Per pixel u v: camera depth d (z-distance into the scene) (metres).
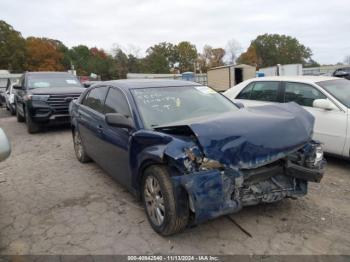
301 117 3.52
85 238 3.34
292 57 106.69
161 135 3.21
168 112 3.94
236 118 3.29
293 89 6.13
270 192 3.36
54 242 3.29
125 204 4.12
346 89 5.78
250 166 2.97
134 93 4.09
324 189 4.44
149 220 3.48
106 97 4.71
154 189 3.33
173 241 3.22
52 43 86.81
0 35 67.25
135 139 3.53
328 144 5.40
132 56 88.12
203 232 3.37
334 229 3.38
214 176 2.84
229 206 2.93
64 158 6.43
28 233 3.48
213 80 33.56
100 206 4.09
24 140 8.41
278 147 3.07
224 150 2.90
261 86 6.75
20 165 6.03
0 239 3.37
